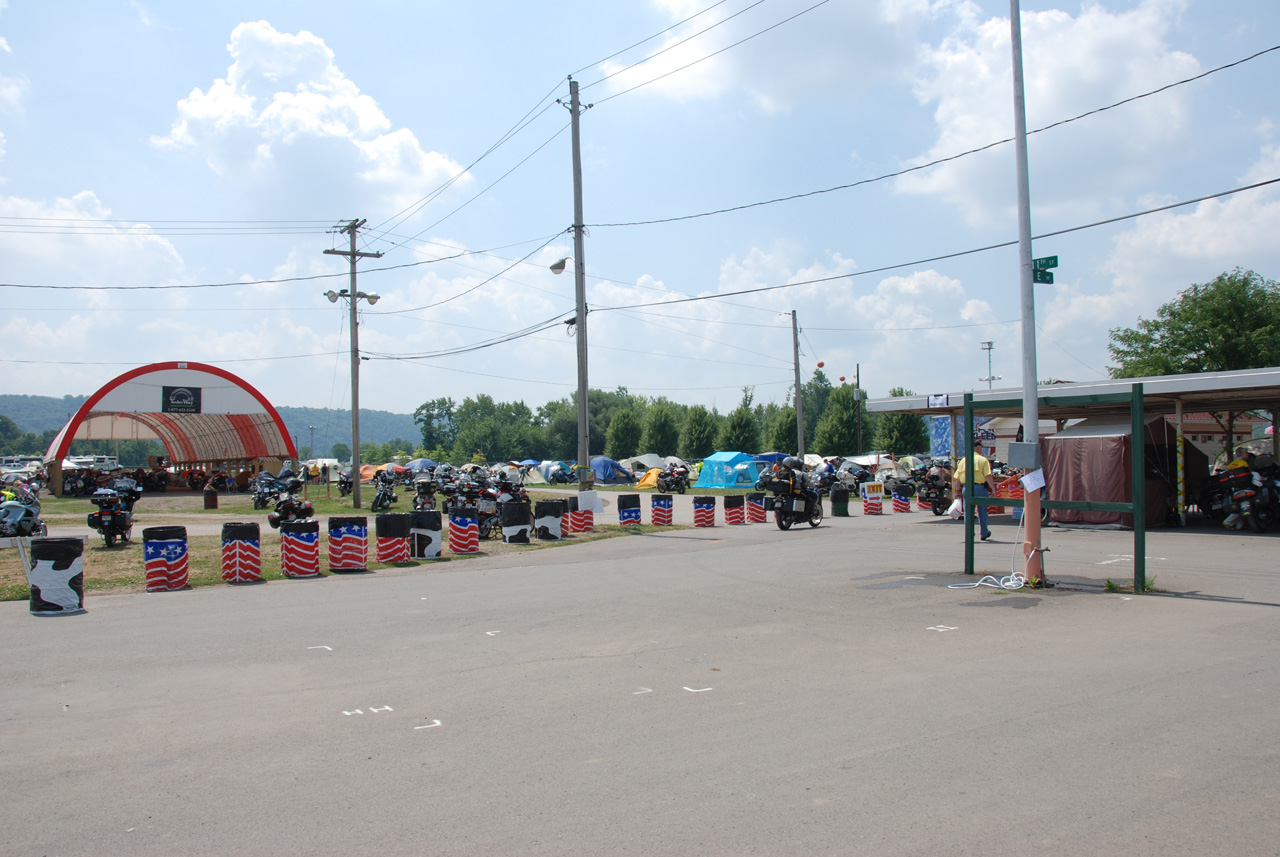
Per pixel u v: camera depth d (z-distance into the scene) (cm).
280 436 4675
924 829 401
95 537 2111
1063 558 1428
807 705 604
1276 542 1661
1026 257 1142
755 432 7400
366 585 1276
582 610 1009
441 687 671
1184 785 449
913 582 1180
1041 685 645
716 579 1245
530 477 6794
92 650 815
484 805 437
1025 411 1145
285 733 560
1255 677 659
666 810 428
